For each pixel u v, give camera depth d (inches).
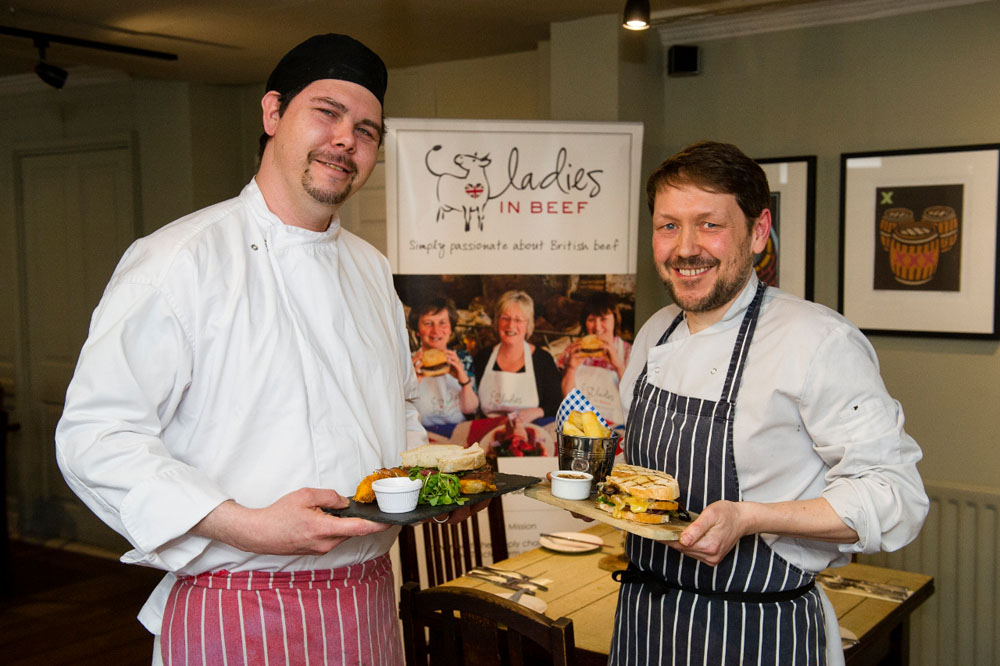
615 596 89.3
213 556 57.7
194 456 58.9
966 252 130.0
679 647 62.2
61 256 218.2
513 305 128.2
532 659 82.0
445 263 127.5
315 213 62.9
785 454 61.2
